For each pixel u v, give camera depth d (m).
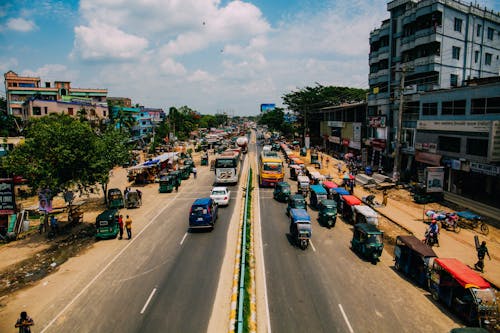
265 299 13.97
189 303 13.59
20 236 24.42
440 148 31.48
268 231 23.17
